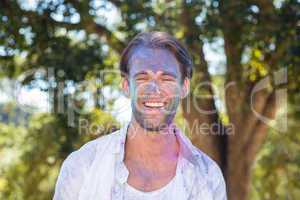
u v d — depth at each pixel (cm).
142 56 240
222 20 835
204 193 246
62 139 953
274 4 880
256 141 934
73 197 244
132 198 238
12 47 906
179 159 245
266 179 1266
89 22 910
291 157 1240
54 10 898
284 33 839
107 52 965
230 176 930
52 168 1064
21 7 897
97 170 242
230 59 900
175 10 860
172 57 242
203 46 886
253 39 850
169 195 240
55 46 894
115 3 909
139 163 243
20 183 1139
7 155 1165
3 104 1166
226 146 933
